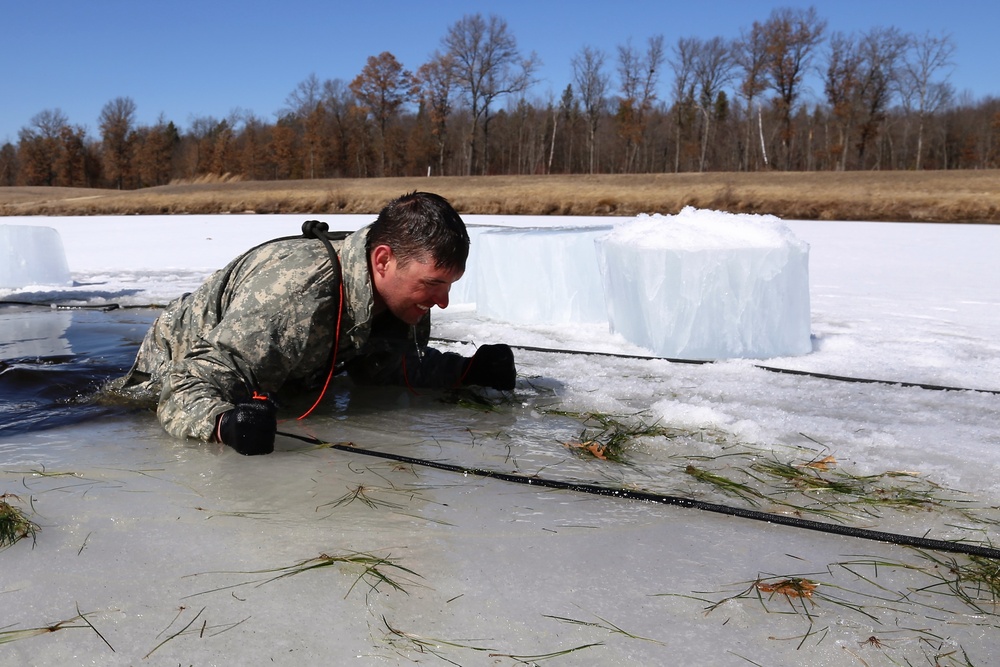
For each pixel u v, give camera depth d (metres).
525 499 1.94
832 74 65.31
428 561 1.59
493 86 68.44
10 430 2.40
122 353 3.57
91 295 5.79
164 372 2.63
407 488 1.99
